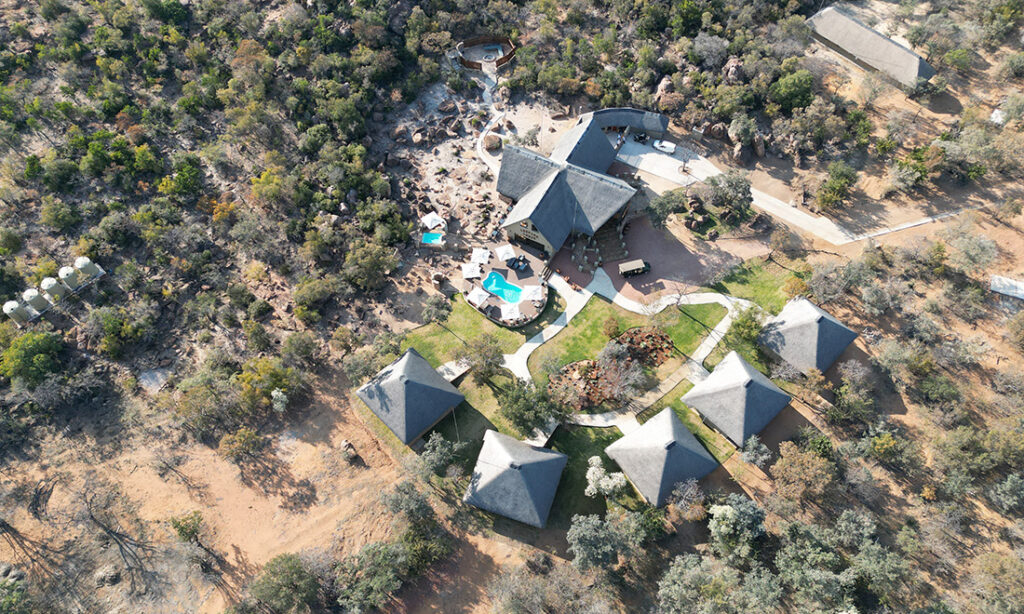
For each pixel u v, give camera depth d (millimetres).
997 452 60969
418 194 90312
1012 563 53812
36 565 60594
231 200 87375
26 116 91875
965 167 87875
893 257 80312
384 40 103125
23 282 78562
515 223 81125
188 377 72625
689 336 75938
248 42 98562
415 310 79562
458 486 65625
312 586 56469
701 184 90312
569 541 57125
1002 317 73875
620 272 81750
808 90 94875
